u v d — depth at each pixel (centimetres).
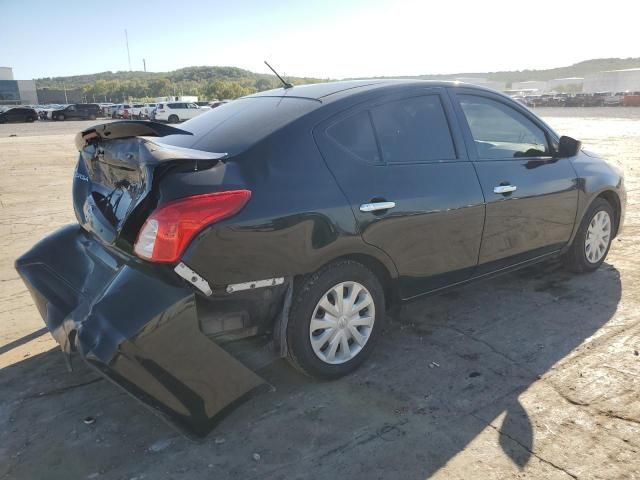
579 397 296
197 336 252
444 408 291
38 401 305
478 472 242
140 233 252
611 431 267
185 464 252
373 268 327
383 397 302
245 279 266
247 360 307
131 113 4794
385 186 313
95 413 293
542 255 431
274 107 325
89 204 316
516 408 288
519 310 413
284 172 281
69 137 2503
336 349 315
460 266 364
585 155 473
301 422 281
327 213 287
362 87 338
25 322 410
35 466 252
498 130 393
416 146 339
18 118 4350
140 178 264
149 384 240
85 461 255
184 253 246
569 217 439
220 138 297
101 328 242
